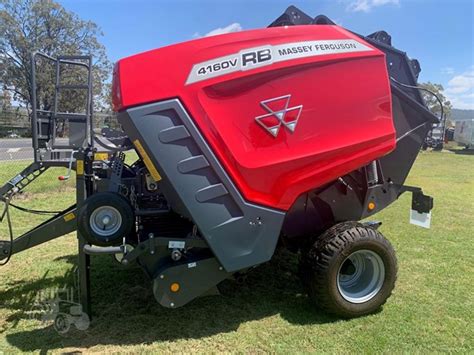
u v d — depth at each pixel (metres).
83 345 2.98
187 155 2.81
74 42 47.34
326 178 3.18
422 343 3.00
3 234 5.76
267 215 3.04
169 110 2.78
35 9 45.19
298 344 2.99
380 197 3.80
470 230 6.20
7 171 10.77
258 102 2.94
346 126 3.18
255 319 3.36
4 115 36.75
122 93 2.76
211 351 2.91
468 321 3.32
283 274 4.27
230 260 2.98
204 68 2.83
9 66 46.19
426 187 10.70
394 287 3.63
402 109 3.83
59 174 10.53
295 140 3.04
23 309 3.55
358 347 2.95
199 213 2.86
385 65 3.32
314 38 3.10
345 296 3.30
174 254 2.92
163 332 3.16
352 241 3.19
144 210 3.38
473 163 17.94
